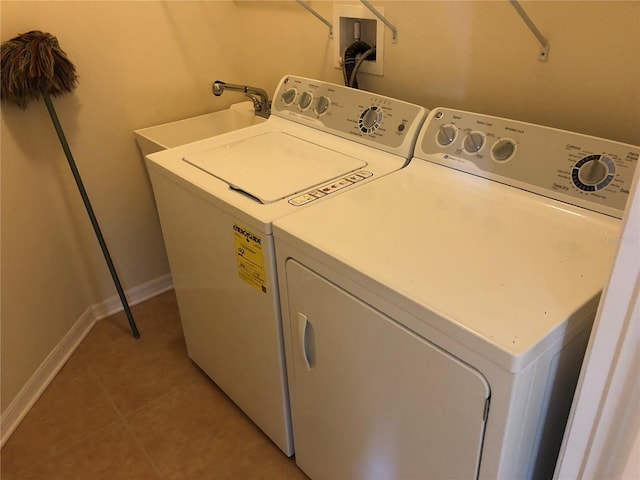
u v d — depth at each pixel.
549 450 1.07
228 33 2.31
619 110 1.27
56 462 1.71
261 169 1.50
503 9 1.40
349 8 1.78
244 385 1.72
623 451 0.78
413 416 1.05
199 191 1.43
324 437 1.41
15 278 1.83
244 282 1.42
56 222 2.07
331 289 1.11
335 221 1.20
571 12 1.27
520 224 1.16
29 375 1.91
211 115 2.35
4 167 1.77
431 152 1.43
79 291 2.23
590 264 1.01
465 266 1.01
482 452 0.94
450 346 0.90
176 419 1.86
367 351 1.09
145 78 2.14
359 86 1.90
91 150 2.10
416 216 1.21
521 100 1.45
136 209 2.31
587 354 0.76
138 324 2.32
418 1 1.58
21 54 1.71
